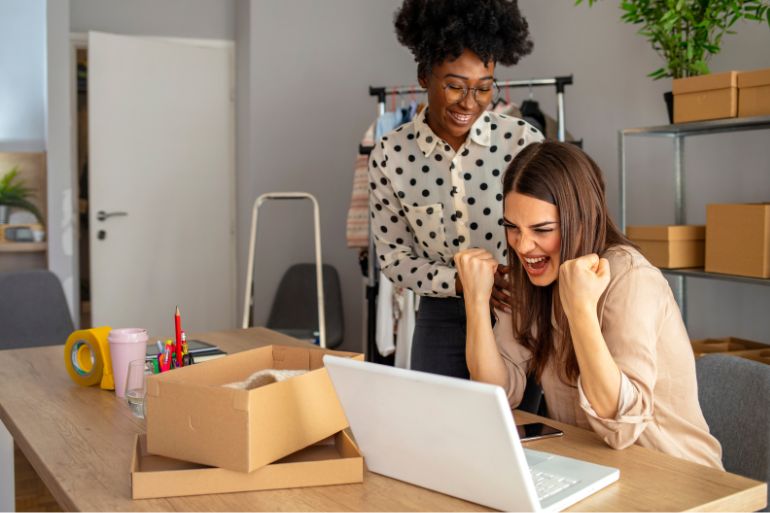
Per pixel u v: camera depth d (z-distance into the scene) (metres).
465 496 1.04
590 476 1.09
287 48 4.82
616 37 3.67
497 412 0.93
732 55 3.16
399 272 2.03
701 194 3.31
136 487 1.06
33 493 2.29
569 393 1.46
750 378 1.50
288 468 1.09
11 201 4.35
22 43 4.58
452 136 1.93
